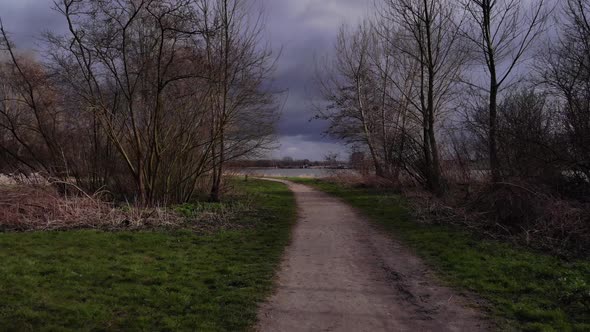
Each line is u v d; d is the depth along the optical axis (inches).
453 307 256.5
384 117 977.5
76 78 628.7
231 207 669.3
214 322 228.1
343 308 255.1
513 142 596.4
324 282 308.3
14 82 669.3
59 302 245.8
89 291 267.7
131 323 222.1
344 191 1064.2
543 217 460.4
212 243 431.5
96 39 590.9
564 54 584.7
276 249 414.3
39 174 599.2
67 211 505.0
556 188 549.6
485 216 524.7
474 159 742.5
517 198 498.9
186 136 674.2
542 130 590.2
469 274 320.8
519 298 269.6
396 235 487.8
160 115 642.2
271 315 241.9
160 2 570.6
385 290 290.4
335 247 428.1
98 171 673.0
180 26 596.4
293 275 325.4
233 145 738.8
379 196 881.5
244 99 705.0
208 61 649.6
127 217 509.0
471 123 684.7
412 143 892.0
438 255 387.5
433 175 789.2
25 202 507.5
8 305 236.5
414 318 240.1
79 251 367.2
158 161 625.0
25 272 297.0
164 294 267.0
